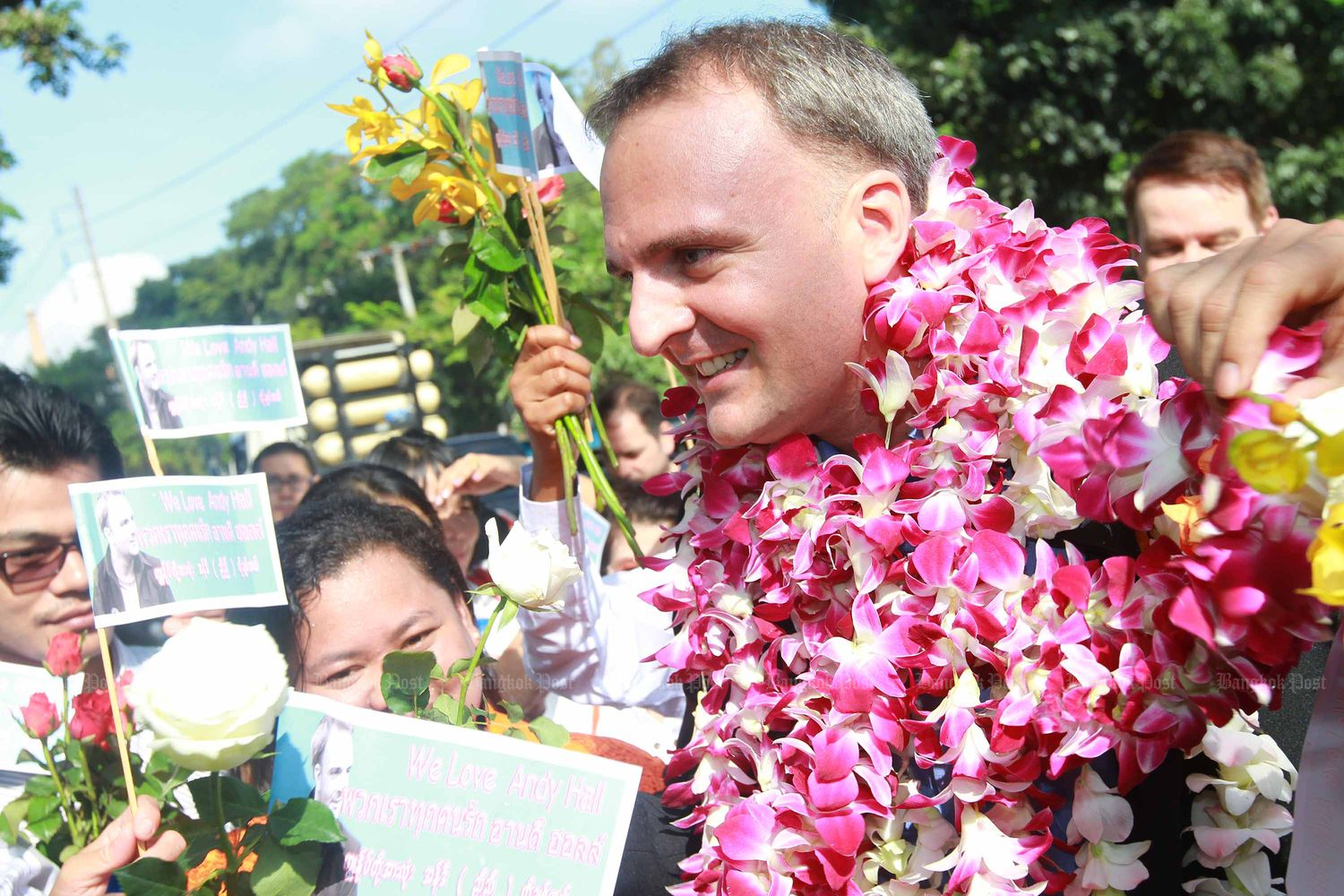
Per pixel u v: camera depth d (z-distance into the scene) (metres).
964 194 1.12
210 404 1.28
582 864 1.09
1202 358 0.77
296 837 1.04
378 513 1.58
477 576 2.56
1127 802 1.00
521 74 1.58
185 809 1.30
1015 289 1.05
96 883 1.05
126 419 30.72
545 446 1.55
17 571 1.60
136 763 1.23
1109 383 0.98
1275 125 6.77
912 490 1.04
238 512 1.25
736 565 1.16
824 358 1.06
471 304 1.56
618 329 1.69
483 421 19.47
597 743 1.59
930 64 6.48
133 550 1.17
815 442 1.19
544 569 1.16
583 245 11.09
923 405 1.04
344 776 1.14
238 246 37.81
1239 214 2.03
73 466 1.63
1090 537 1.07
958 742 0.98
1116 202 6.46
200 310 38.62
